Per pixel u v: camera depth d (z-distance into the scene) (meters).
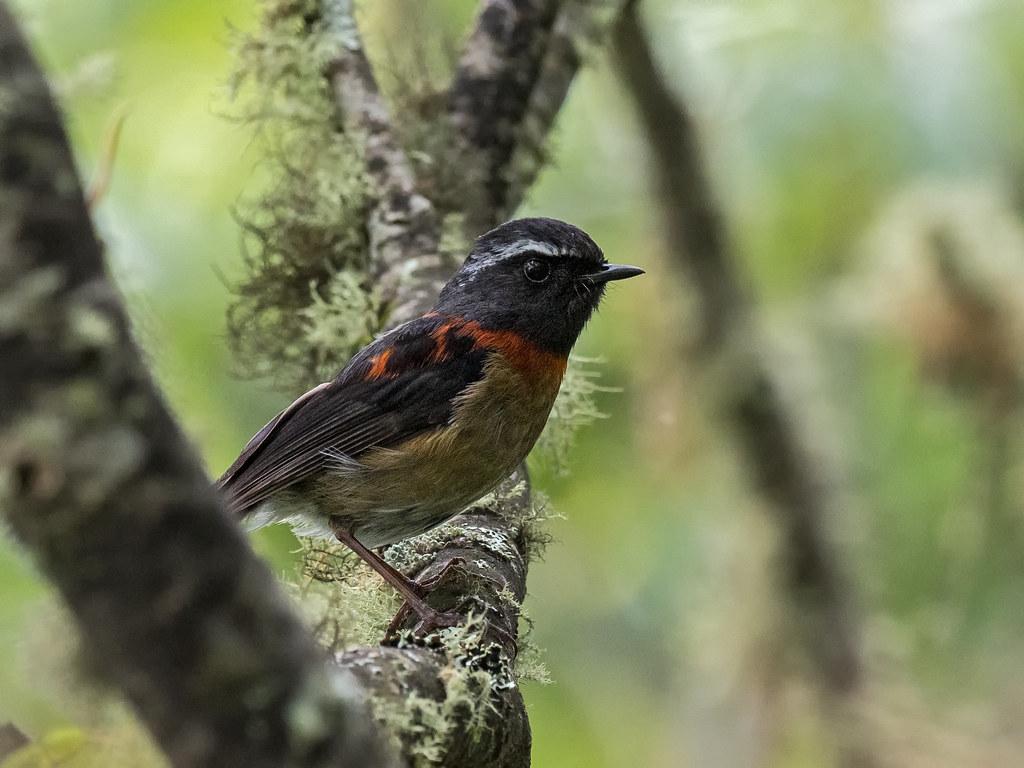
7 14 3.02
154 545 3.08
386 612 7.57
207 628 3.16
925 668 11.12
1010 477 11.26
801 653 11.54
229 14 12.20
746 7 12.32
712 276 12.04
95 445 3.01
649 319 12.37
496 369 8.46
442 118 10.09
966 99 11.83
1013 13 11.92
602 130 12.89
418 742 5.42
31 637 4.16
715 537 12.23
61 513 3.02
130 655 3.15
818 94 12.02
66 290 3.02
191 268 12.04
